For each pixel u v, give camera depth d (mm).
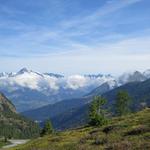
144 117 82062
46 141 82625
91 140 59656
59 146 62062
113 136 57406
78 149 50094
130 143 45094
